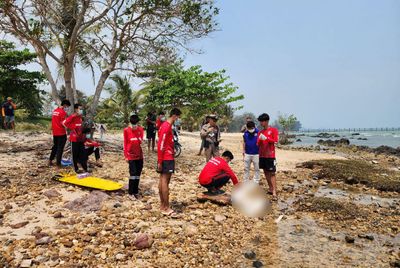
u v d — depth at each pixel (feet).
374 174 39.96
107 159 40.57
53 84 43.24
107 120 124.36
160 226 20.27
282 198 28.84
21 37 40.55
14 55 89.30
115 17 43.78
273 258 17.38
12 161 34.83
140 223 20.39
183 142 71.20
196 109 103.60
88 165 35.14
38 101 113.80
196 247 18.01
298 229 21.71
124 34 45.19
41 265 14.88
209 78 100.99
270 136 28.91
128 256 16.37
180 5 44.19
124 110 122.11
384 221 23.70
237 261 16.88
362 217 24.27
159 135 22.04
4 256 15.25
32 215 20.30
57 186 26.61
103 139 60.13
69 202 22.39
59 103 43.09
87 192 25.67
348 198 29.84
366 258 17.63
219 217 22.48
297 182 35.68
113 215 21.26
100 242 17.52
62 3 43.19
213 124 36.91
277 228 21.86
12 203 22.13
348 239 19.79
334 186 34.94
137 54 46.80
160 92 100.01
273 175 29.22
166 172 22.00
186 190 29.30
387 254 18.20
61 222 19.49
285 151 66.49
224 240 19.26
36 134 61.36
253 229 21.40
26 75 92.73
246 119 32.48
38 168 32.01
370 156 70.74
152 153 49.49
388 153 85.87
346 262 17.11
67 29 45.47
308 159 53.16
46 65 43.01
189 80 97.45
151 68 49.14
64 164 33.86
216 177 26.12
